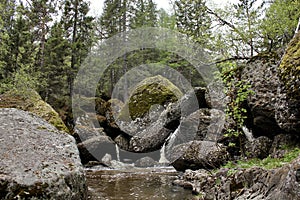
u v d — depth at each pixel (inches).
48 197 111.3
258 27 359.9
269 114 220.5
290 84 172.7
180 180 260.8
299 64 168.4
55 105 589.6
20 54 530.9
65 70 631.2
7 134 144.6
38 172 117.1
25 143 140.5
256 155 244.8
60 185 118.7
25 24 539.8
